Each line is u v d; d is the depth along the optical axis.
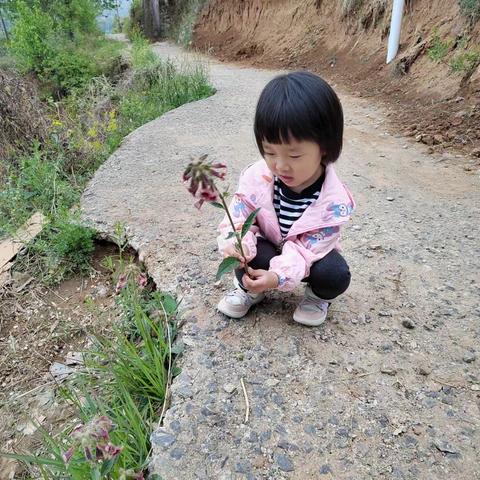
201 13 17.16
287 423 1.66
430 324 2.17
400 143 4.77
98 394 2.04
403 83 6.39
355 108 6.14
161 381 1.86
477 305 2.31
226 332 2.07
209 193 1.40
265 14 13.60
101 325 2.54
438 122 5.02
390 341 2.05
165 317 2.15
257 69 11.09
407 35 7.10
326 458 1.55
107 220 3.19
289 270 1.80
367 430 1.65
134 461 1.53
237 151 4.64
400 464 1.54
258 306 2.22
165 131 5.32
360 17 8.93
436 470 1.52
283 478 1.49
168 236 2.96
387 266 2.62
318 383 1.82
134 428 1.63
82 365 2.36
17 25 11.07
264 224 1.93
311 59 10.28
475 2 5.67
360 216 3.22
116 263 2.94
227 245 1.89
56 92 10.67
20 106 5.17
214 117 5.98
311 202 1.82
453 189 3.71
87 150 4.71
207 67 10.43
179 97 7.59
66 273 2.98
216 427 1.64
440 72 5.79
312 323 2.07
